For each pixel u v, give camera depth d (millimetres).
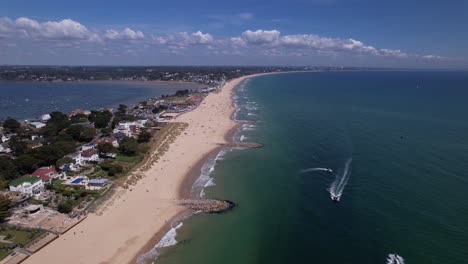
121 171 123312
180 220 94438
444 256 74125
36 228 86250
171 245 83062
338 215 94562
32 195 102688
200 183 119625
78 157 129500
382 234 83750
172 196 108375
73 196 103875
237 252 80562
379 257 75688
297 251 80125
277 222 92875
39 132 181500
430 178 113562
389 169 123000
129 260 77188
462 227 84188
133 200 104125
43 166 125188
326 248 80562
